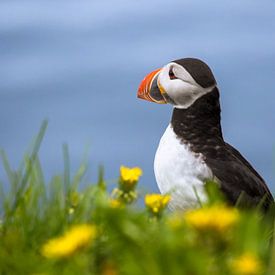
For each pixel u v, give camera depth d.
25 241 7.20
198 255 5.54
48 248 5.67
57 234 7.35
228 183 11.10
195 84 11.66
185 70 11.76
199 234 5.72
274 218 11.24
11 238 7.09
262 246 6.86
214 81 11.84
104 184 8.17
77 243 5.52
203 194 10.92
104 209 6.36
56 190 7.90
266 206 11.43
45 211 7.64
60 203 7.84
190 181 11.03
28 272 6.53
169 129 11.83
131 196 7.86
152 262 5.67
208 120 11.68
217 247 5.77
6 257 6.66
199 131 11.57
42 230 7.38
